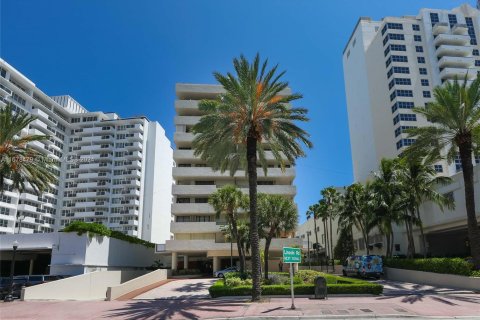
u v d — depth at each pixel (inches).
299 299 812.6
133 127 3973.9
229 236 1700.3
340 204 2330.2
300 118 938.7
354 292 862.5
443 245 2142.0
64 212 3786.9
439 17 3107.8
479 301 725.3
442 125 1145.4
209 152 981.8
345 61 3949.3
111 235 1658.5
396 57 2977.4
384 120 3036.4
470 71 2883.9
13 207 3152.1
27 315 673.6
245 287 897.5
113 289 1034.7
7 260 1716.3
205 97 2207.2
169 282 1520.7
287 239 1872.5
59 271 1376.7
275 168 2031.3
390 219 1680.6
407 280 1344.7
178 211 1909.4
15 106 3282.5
